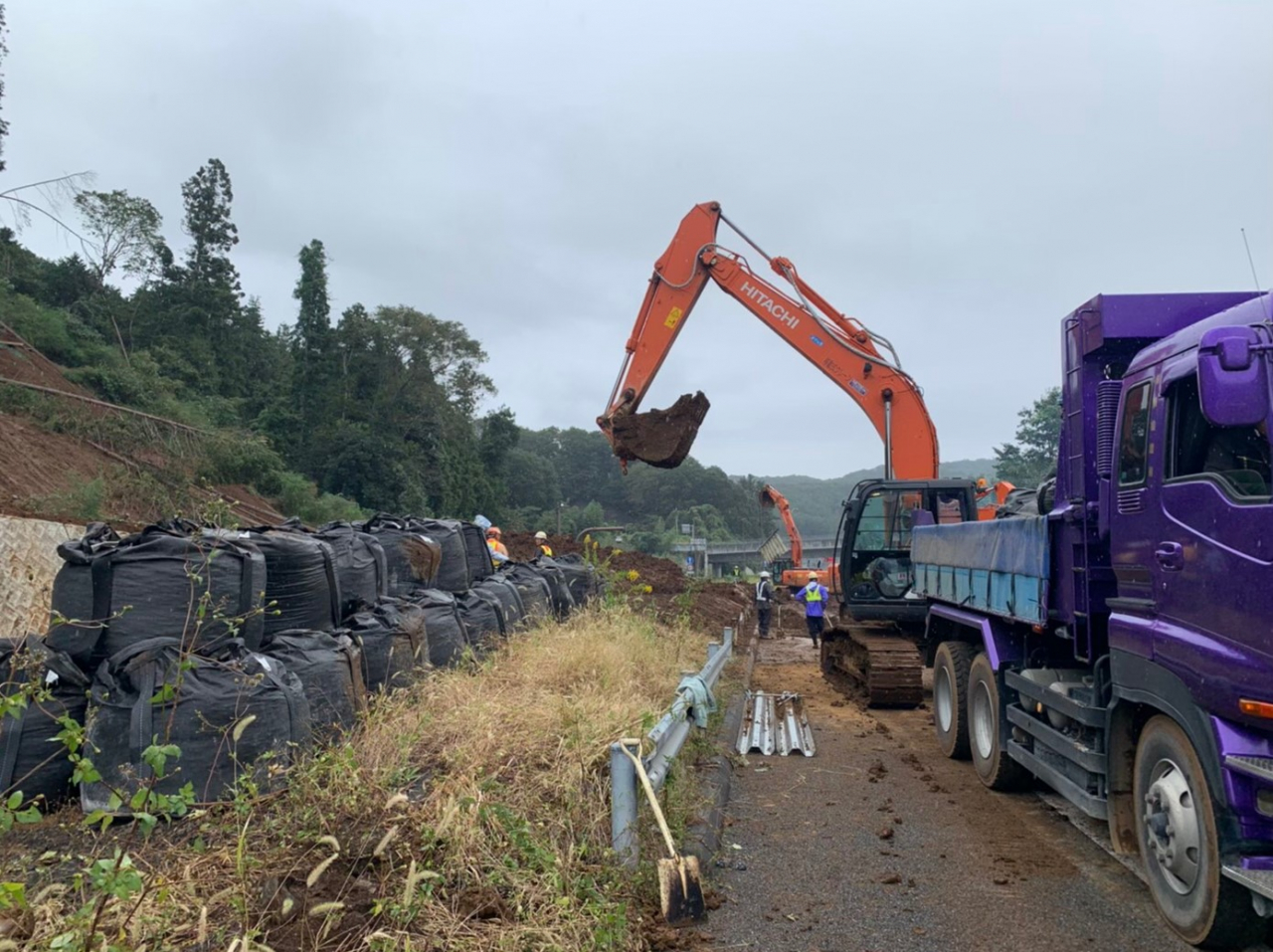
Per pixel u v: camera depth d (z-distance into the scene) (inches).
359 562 311.4
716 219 536.4
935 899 196.5
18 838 183.6
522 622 387.2
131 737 192.7
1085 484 229.3
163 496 620.7
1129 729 201.9
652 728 219.9
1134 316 223.9
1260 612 152.2
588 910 157.8
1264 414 155.3
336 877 156.5
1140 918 186.4
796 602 1246.3
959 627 348.5
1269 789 153.1
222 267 1878.7
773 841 238.2
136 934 124.4
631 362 532.4
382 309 2065.7
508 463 3654.0
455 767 195.5
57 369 1014.4
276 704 206.2
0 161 885.2
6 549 381.7
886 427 503.5
